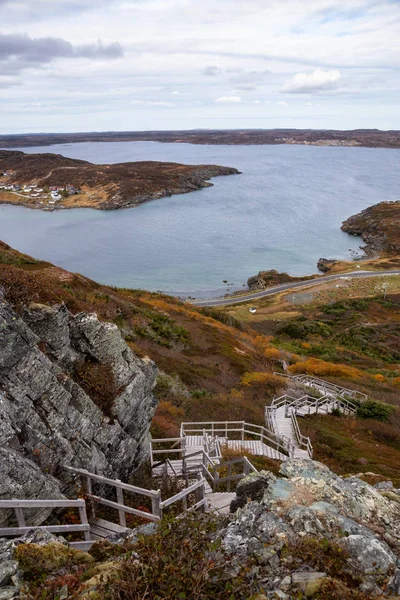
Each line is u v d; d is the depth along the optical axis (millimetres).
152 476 13023
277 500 7184
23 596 5004
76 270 111062
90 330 11055
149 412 13086
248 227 159250
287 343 58625
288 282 107312
